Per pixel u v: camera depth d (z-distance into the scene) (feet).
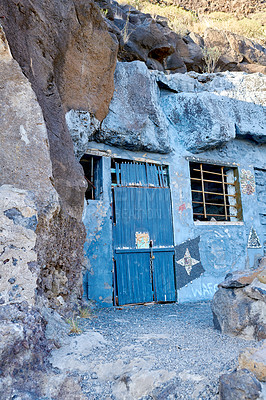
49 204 11.71
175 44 38.91
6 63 12.24
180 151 26.63
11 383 8.24
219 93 28.55
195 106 26.50
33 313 9.56
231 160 28.96
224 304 13.07
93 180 23.98
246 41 47.65
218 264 26.37
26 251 9.96
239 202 28.99
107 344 11.26
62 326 11.55
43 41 15.88
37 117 12.15
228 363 9.44
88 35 19.29
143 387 8.81
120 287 22.41
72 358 9.78
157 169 25.62
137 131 23.30
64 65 18.43
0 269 9.54
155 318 17.07
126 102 23.45
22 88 12.19
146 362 9.63
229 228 27.66
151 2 60.49
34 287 9.84
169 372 9.10
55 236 12.84
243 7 65.72
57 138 15.29
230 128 27.07
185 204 25.93
